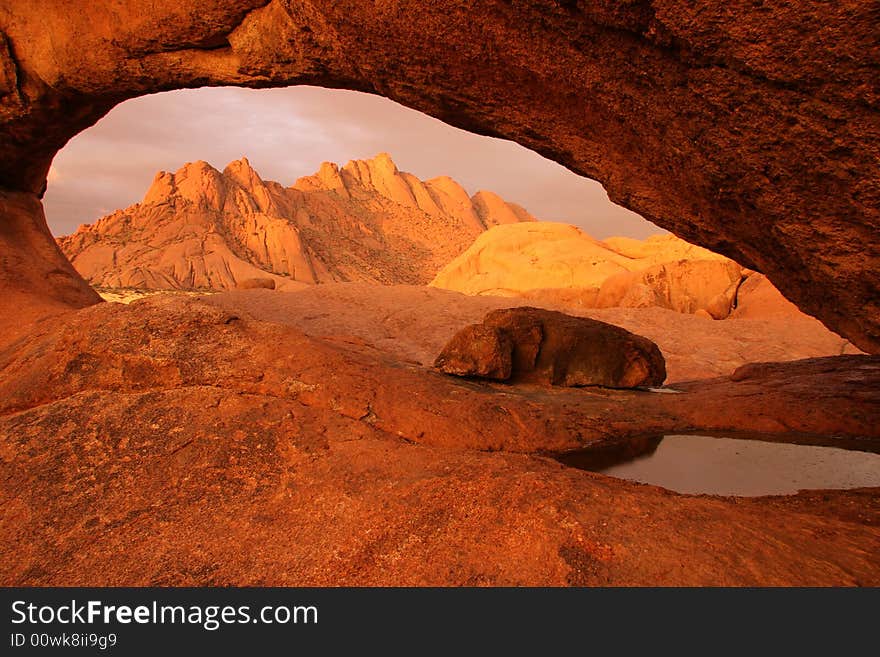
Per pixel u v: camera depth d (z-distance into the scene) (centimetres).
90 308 626
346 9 525
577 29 420
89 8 796
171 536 324
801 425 625
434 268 14638
